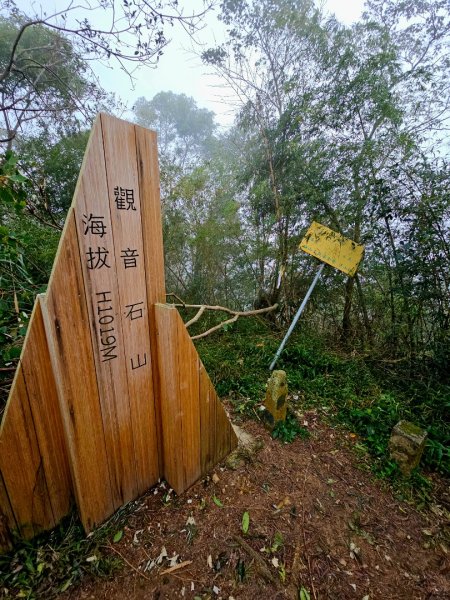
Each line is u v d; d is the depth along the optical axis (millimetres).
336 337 3498
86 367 1072
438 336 2359
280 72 3217
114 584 1073
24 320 1752
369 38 2734
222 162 4129
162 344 1289
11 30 4738
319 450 1823
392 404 2133
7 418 1022
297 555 1203
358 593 1085
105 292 1085
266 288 4164
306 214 3279
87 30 2348
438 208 2098
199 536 1261
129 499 1386
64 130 4707
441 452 1692
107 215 1035
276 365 2844
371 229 2613
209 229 3773
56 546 1180
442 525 1373
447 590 1111
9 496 1080
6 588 1039
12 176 1351
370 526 1352
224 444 1681
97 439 1170
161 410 1429
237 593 1063
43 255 2744
